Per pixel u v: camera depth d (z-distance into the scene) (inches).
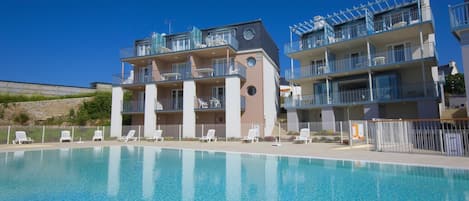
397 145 452.8
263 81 914.1
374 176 295.0
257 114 897.5
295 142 691.4
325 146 572.1
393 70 814.5
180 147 613.0
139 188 255.6
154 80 968.3
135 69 1073.5
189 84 902.4
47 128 790.5
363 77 853.8
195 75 936.9
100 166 386.9
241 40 962.1
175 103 968.9
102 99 1203.9
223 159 448.5
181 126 893.8
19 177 304.5
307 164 379.9
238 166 379.9
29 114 1093.1
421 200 207.0
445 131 414.9
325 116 861.2
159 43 999.6
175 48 1020.5
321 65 943.7
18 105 1084.5
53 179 294.7
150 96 944.9
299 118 930.1
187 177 307.4
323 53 947.3
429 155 383.9
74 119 1133.7
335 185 261.9
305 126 814.5
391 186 252.1
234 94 850.8
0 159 455.2
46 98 1207.6
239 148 566.9
